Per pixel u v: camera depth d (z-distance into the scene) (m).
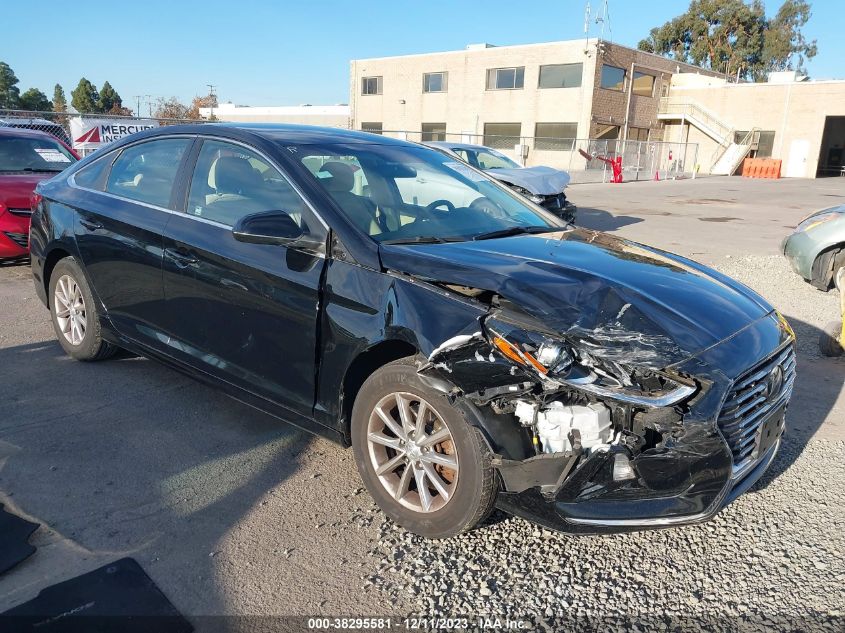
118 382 4.33
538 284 2.65
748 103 40.50
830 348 5.27
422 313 2.66
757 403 2.65
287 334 3.12
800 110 39.03
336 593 2.48
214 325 3.48
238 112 51.22
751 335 2.70
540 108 35.69
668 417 2.35
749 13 64.19
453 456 2.65
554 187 11.10
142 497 3.05
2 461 3.30
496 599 2.48
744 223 14.59
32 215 4.79
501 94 36.97
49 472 3.22
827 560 2.76
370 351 2.84
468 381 2.48
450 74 38.81
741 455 2.62
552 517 2.44
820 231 7.03
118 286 4.06
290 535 2.82
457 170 4.13
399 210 3.37
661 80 40.19
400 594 2.49
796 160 39.66
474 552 2.74
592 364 2.37
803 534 2.94
